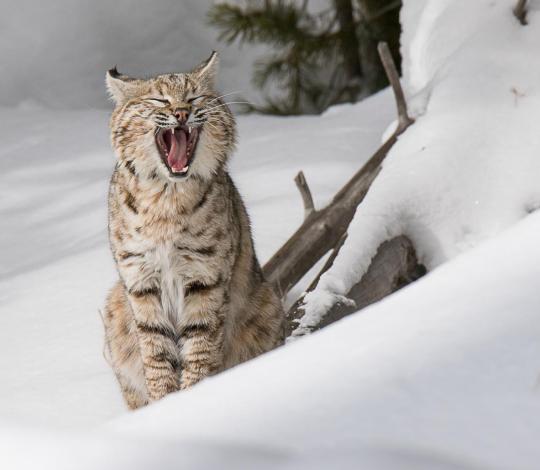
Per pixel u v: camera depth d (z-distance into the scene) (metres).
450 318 5.25
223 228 10.30
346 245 11.39
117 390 10.83
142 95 10.16
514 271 5.65
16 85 31.34
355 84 30.06
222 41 33.81
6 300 13.50
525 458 4.09
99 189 18.61
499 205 11.54
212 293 10.28
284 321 11.19
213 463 3.97
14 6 31.81
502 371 4.72
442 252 11.41
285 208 15.41
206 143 10.22
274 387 4.84
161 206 10.03
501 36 12.86
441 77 12.91
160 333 10.41
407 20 15.92
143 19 33.28
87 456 4.18
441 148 11.85
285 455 4.02
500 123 11.98
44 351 11.82
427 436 4.25
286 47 30.41
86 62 32.38
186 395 5.04
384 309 5.63
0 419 4.78
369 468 3.81
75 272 14.08
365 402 4.53
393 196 11.60
